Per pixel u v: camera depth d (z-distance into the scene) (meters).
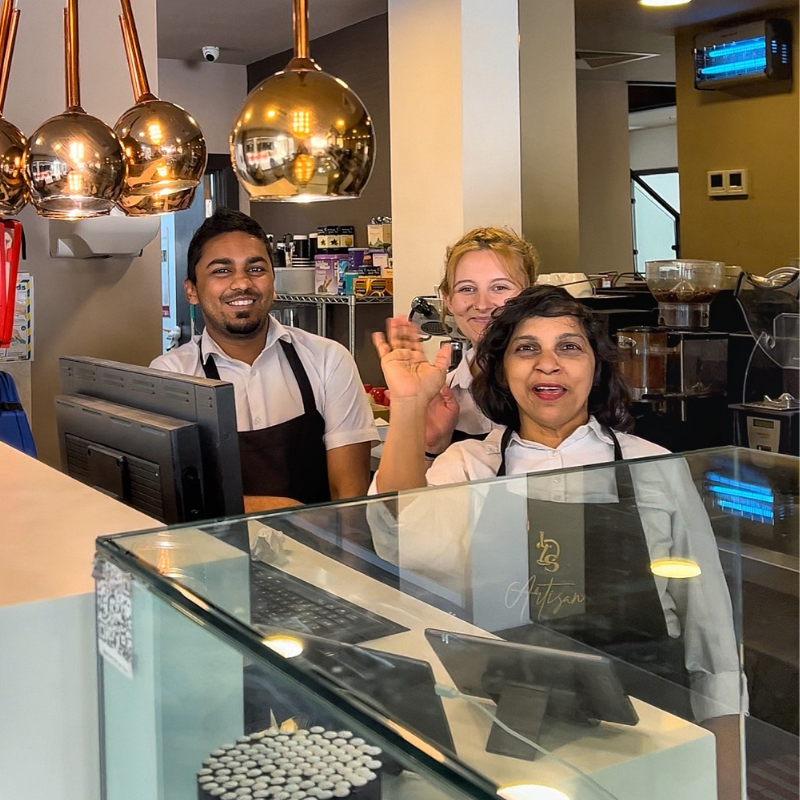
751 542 1.20
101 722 0.97
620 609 1.09
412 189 3.51
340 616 0.87
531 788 0.74
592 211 3.06
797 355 2.32
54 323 3.05
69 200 1.71
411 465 1.84
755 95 2.54
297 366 2.41
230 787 0.80
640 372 2.57
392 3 3.50
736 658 1.07
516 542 1.10
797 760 0.97
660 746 0.86
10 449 1.74
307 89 1.24
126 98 3.04
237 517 1.02
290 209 5.91
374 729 0.72
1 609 0.96
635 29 2.83
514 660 0.89
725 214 2.68
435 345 3.38
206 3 4.58
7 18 1.62
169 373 1.48
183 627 0.84
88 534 1.18
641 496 1.18
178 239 6.72
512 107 3.31
